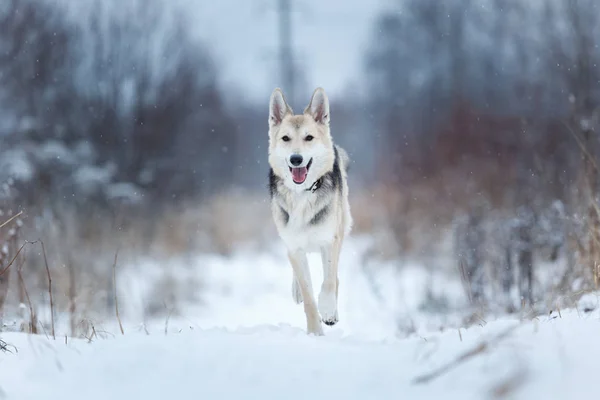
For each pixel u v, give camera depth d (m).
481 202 13.07
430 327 8.28
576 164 11.76
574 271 7.54
